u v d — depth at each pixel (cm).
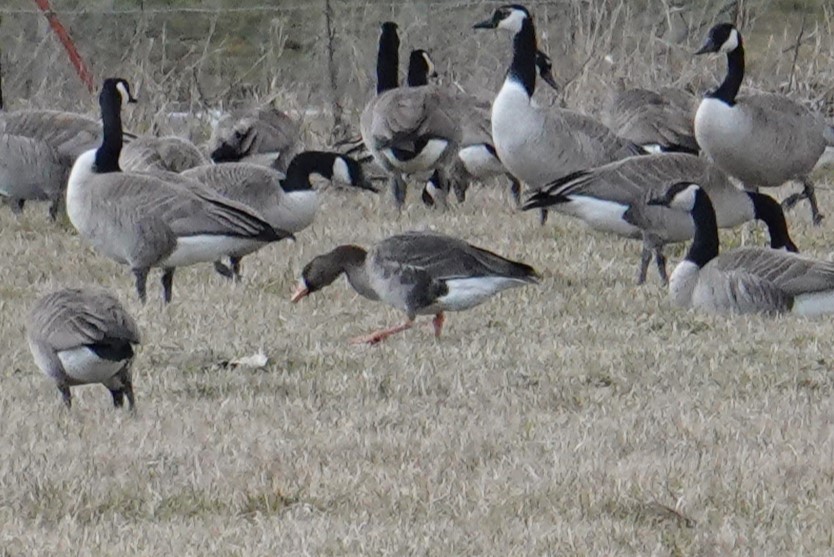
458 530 905
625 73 2430
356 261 1464
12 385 1271
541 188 1662
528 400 1195
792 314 1468
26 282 1675
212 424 1137
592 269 1722
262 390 1242
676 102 2197
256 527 920
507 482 990
